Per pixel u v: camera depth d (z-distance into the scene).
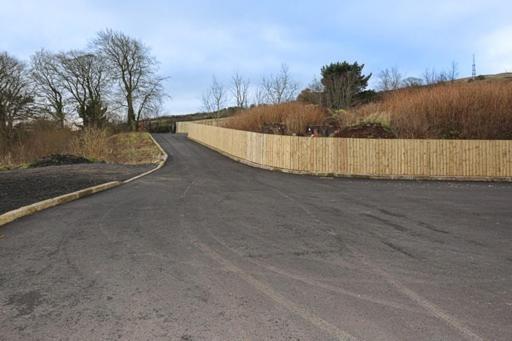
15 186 12.94
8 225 8.03
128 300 4.39
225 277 5.10
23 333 3.66
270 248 6.43
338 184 15.33
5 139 33.56
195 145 36.84
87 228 7.75
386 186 14.86
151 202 10.80
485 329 3.72
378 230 7.77
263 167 21.14
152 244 6.61
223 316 3.99
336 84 45.25
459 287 4.80
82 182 14.15
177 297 4.47
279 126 26.17
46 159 24.33
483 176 17.33
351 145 18.16
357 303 4.30
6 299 4.43
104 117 51.53
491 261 5.85
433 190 13.78
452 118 19.83
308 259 5.86
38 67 51.88
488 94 19.86
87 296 4.51
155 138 45.00
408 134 19.83
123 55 53.09
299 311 4.10
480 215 9.35
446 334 3.63
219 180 16.20
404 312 4.09
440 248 6.52
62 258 5.89
